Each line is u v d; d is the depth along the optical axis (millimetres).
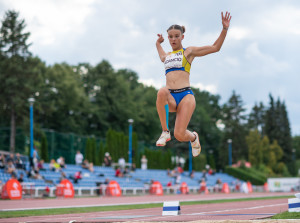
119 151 61312
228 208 17125
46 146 51000
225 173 77688
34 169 35156
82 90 92312
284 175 93250
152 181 45500
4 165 33781
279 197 36906
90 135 92812
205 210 15609
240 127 103812
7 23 68812
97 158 55812
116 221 9219
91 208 18922
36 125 69062
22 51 69562
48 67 86000
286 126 109375
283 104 110812
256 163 89625
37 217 13531
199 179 62531
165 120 7871
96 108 92188
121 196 36969
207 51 8062
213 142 109375
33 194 31250
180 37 8203
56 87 83812
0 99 67000
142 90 118312
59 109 85062
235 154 101438
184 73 8055
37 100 73500
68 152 53219
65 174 38438
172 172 59688
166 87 7926
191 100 7953
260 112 154125
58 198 30312
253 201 25500
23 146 65438
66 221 10484
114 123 96562
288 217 10297
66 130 87875
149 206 21125
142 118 102000
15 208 18531
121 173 47094
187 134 8219
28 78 69312
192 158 84875
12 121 66688
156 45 8711
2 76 66875
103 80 95375
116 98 97500
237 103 129875
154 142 97312
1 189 28516
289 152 108188
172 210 11320
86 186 38562
